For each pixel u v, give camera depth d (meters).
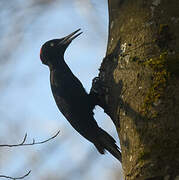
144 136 7.46
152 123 7.42
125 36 8.64
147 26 8.23
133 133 7.72
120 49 8.69
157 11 8.22
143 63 7.97
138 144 7.51
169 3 8.19
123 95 8.23
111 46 9.24
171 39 7.89
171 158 7.02
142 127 7.55
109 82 9.08
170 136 7.17
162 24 8.05
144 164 7.25
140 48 8.16
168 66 7.65
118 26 8.99
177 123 7.20
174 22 7.99
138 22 8.44
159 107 7.44
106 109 9.69
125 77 8.31
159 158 7.12
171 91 7.46
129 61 8.27
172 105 7.36
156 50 7.94
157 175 7.04
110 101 8.98
